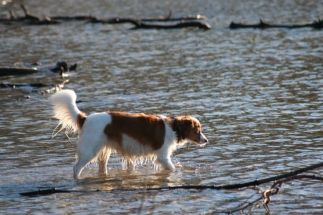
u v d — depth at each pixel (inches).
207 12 1729.8
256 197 351.3
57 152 465.4
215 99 657.0
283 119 555.5
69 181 394.6
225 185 371.9
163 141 415.2
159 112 598.2
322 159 427.8
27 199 354.6
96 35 1318.9
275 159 433.4
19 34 1347.2
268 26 1336.1
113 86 749.9
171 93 697.0
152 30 1390.3
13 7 1969.7
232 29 1347.2
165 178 400.2
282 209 331.3
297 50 1010.7
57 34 1342.3
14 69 850.8
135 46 1133.7
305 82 735.7
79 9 1911.9
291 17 1520.7
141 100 660.1
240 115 577.9
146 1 2103.8
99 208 336.8
